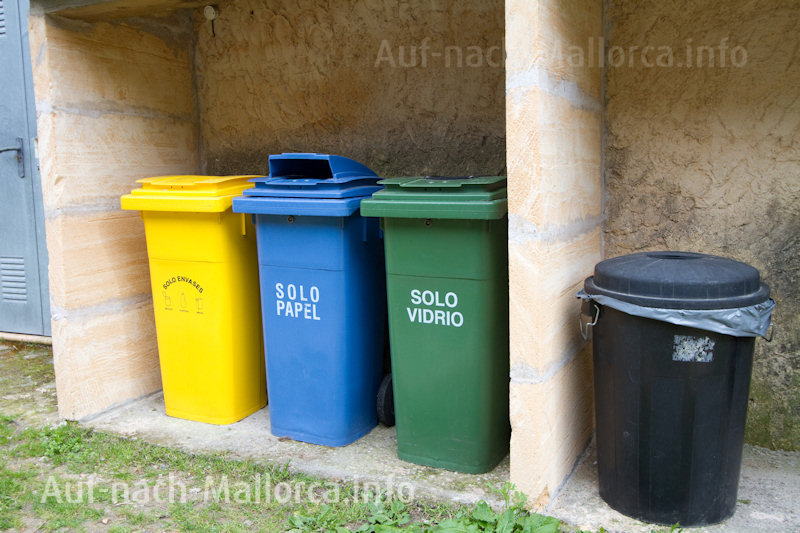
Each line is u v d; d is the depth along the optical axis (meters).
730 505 3.15
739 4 3.62
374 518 3.23
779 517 3.17
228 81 5.29
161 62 5.08
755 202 3.72
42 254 6.27
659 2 3.81
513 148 3.04
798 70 3.53
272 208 3.86
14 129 6.20
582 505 3.32
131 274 4.85
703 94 3.77
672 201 3.93
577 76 3.53
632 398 3.08
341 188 3.79
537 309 3.08
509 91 3.01
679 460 3.03
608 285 3.11
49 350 6.21
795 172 3.61
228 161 5.39
